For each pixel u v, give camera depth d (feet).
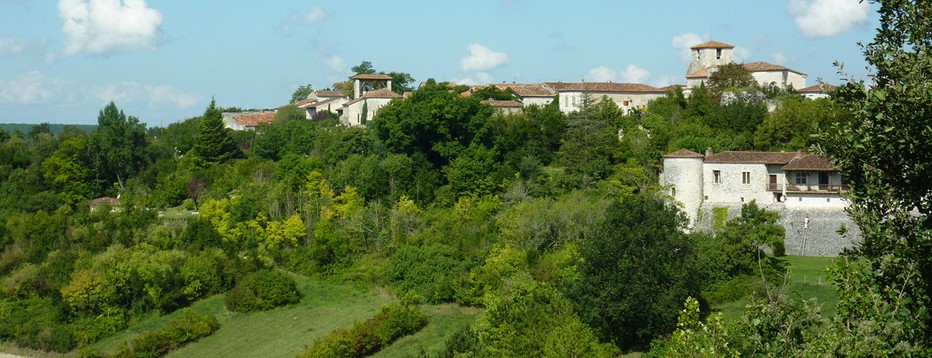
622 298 223.51
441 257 310.86
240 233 355.97
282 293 309.83
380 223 346.13
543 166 387.14
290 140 469.98
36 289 323.37
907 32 82.28
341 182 382.83
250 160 435.53
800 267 268.82
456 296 293.02
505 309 228.63
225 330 295.69
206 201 385.50
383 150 416.87
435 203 361.92
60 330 297.33
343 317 291.17
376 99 530.27
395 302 301.22
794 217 296.71
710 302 245.65
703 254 253.65
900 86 77.71
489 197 355.15
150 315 312.50
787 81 478.18
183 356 278.87
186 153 477.77
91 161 461.78
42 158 463.83
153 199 422.82
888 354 76.48
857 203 83.76
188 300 322.34
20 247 359.46
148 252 337.52
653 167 357.41
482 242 316.40
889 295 79.20
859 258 87.04
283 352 266.77
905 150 78.74
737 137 378.73
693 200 317.22
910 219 80.84
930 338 78.13
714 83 459.73
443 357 219.61
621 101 504.84
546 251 300.40
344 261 333.21
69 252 341.21
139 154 479.00
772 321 84.58
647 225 234.38
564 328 206.49
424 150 399.85
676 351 102.73
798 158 303.68
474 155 378.94
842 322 81.82
